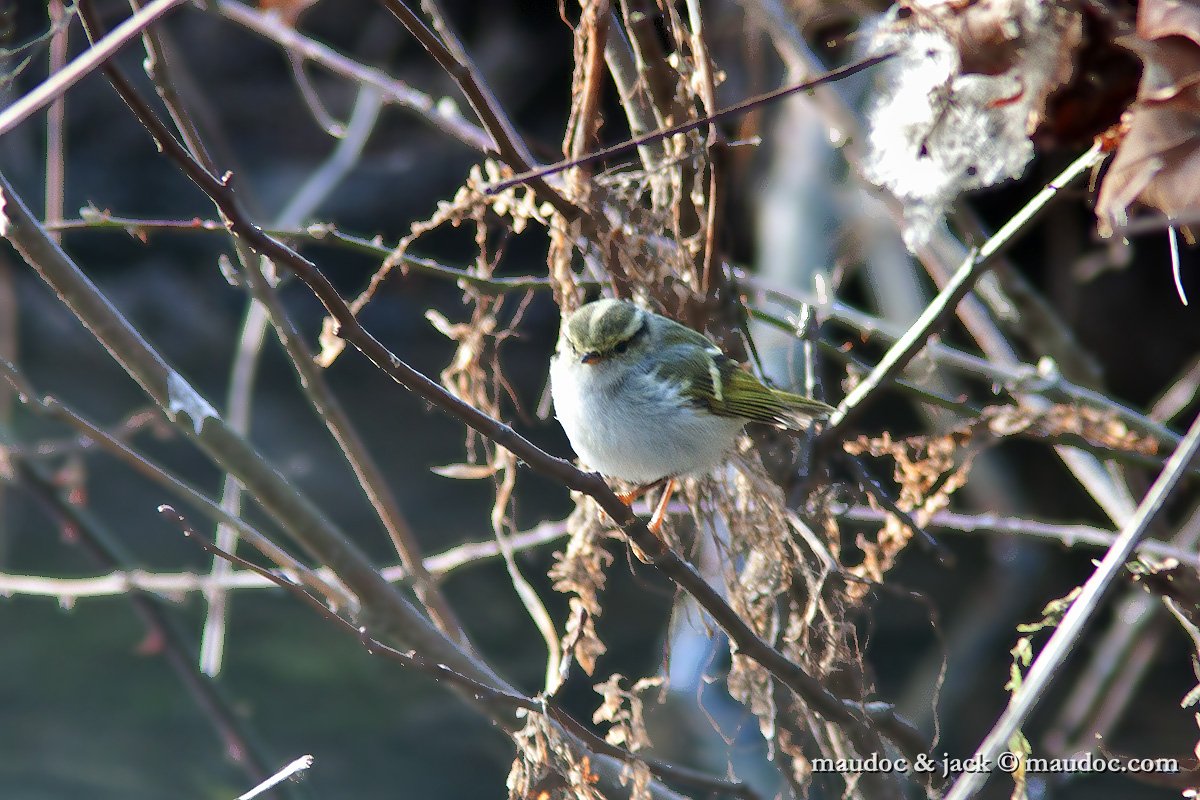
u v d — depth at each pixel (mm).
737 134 10031
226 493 9242
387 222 27750
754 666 6867
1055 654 4758
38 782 14438
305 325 26734
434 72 26953
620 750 5891
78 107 27188
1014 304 9898
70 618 17750
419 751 15797
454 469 7809
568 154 7402
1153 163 4906
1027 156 5379
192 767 14836
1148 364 25531
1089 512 23094
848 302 22500
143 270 27141
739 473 7258
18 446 8273
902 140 5566
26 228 5742
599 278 8062
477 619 19016
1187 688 17641
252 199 10297
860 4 7227
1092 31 5348
